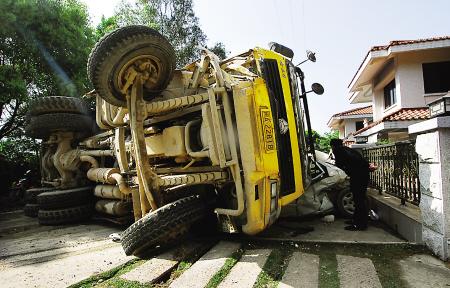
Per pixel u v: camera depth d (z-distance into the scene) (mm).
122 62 3684
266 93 4434
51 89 11969
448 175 3572
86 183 7301
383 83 15922
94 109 8141
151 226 3730
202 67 4328
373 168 6430
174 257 3910
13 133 12422
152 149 4785
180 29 21594
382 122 12773
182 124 4629
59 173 7652
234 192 4484
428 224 3889
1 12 9500
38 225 6699
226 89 4148
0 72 9453
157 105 4023
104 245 4746
